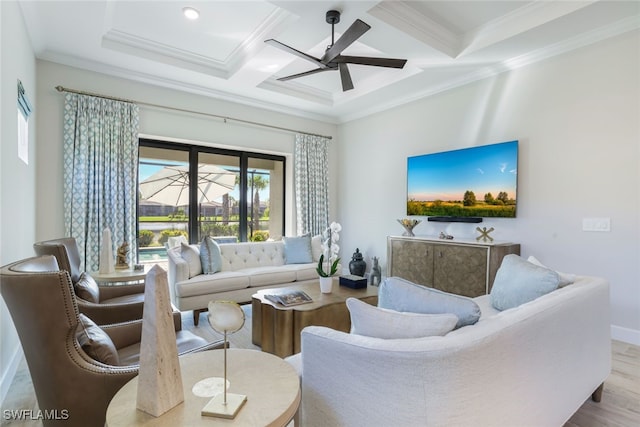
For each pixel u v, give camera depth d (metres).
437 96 4.51
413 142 4.84
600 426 1.79
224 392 1.00
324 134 6.00
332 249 3.02
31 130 3.20
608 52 3.03
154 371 0.95
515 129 3.69
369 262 5.52
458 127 4.26
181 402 1.00
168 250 3.86
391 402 1.10
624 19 2.86
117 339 1.79
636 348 2.80
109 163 3.85
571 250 3.27
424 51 3.48
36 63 3.48
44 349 1.18
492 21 3.24
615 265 3.00
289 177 5.70
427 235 4.64
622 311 2.96
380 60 2.90
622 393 2.12
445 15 3.14
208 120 4.73
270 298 2.74
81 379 1.22
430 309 1.39
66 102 3.62
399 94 4.76
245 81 4.29
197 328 3.35
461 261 3.74
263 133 5.27
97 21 2.97
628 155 2.93
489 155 3.87
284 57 3.62
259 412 0.97
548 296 1.62
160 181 4.60
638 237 2.88
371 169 5.50
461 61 3.69
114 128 3.88
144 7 2.94
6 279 1.13
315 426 1.35
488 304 2.38
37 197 3.50
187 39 3.51
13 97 2.38
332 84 4.82
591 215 3.14
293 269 4.21
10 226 2.28
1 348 2.06
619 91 2.97
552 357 1.46
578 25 2.96
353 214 5.83
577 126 3.23
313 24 2.99
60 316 1.19
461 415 1.05
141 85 4.17
